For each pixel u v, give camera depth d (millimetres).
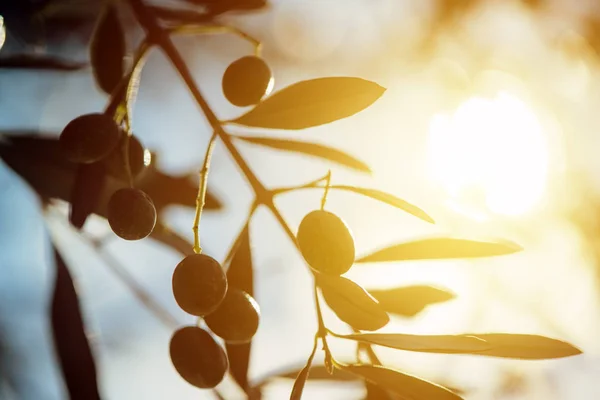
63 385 475
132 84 448
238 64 434
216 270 401
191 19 517
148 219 416
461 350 383
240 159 416
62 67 525
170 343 411
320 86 402
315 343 397
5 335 771
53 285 490
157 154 546
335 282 397
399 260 421
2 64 521
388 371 396
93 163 438
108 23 496
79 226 434
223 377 408
